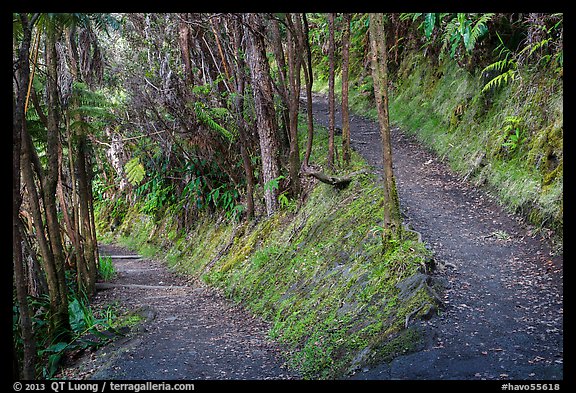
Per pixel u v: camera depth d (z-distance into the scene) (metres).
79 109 8.38
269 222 10.16
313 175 9.14
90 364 5.80
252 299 8.20
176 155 13.50
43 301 6.84
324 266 7.20
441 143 10.19
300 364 5.22
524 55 8.48
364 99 15.05
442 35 10.62
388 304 5.22
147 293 9.61
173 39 10.97
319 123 13.38
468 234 6.93
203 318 7.54
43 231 6.09
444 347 4.40
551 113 7.38
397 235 5.97
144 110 11.10
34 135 7.45
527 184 7.16
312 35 16.59
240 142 11.20
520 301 5.15
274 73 11.42
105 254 16.36
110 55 11.37
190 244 13.54
